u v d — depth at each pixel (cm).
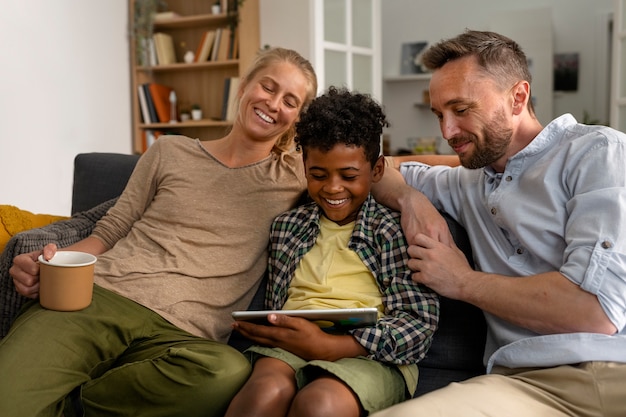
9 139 373
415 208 138
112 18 462
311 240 144
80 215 178
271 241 153
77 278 130
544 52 593
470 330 143
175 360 126
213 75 484
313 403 105
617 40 388
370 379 116
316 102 139
